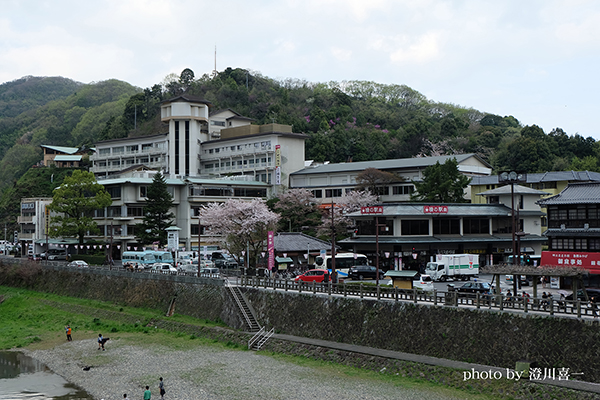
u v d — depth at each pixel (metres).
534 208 86.56
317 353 46.31
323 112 164.88
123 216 102.56
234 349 51.16
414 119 185.25
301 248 80.81
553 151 128.12
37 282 88.69
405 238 77.19
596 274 54.56
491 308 39.72
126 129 169.00
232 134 132.25
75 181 96.81
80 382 44.12
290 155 121.94
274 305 54.75
